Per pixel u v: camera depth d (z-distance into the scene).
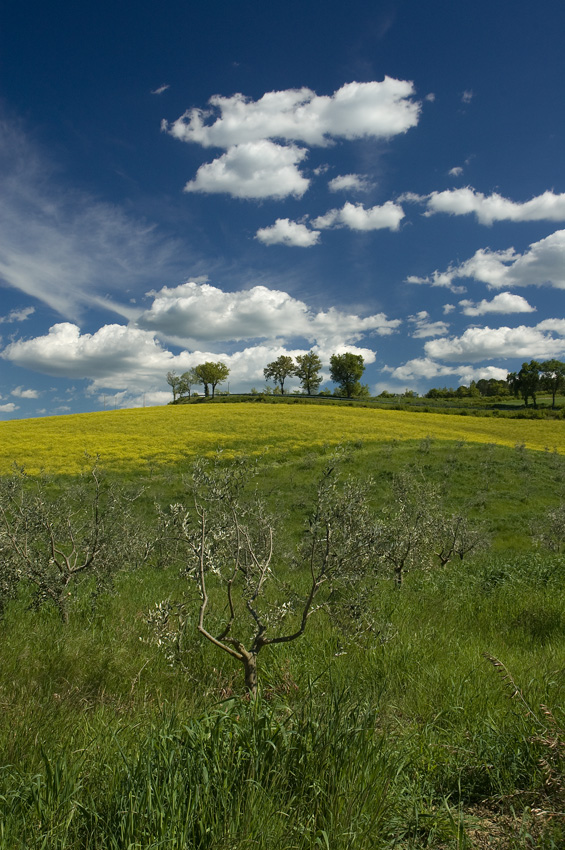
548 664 5.62
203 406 74.50
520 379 106.38
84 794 2.79
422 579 11.45
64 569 7.86
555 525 21.58
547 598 8.63
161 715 3.83
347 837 2.46
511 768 3.35
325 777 2.82
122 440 44.00
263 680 5.09
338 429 47.59
